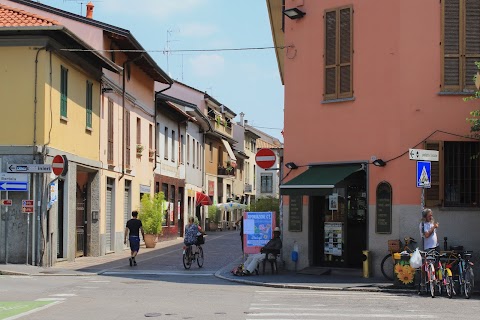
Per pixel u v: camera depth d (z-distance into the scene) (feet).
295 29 69.72
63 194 79.51
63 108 77.10
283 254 69.10
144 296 48.34
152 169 126.41
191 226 76.02
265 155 67.26
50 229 72.74
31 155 70.95
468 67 61.26
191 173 168.86
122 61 104.32
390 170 61.67
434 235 52.85
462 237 59.98
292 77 69.67
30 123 71.26
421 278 52.24
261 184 288.51
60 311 40.11
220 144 217.36
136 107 114.32
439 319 37.45
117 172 101.76
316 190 61.16
